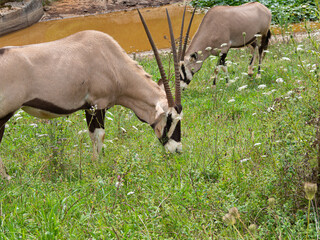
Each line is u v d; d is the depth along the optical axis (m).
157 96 4.80
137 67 4.88
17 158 4.74
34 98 4.12
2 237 2.99
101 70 4.56
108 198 3.71
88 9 17.95
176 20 15.60
